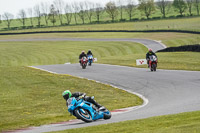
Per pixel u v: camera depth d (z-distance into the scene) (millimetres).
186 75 34250
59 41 134125
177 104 19641
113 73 41062
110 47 108250
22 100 25281
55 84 32938
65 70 47844
